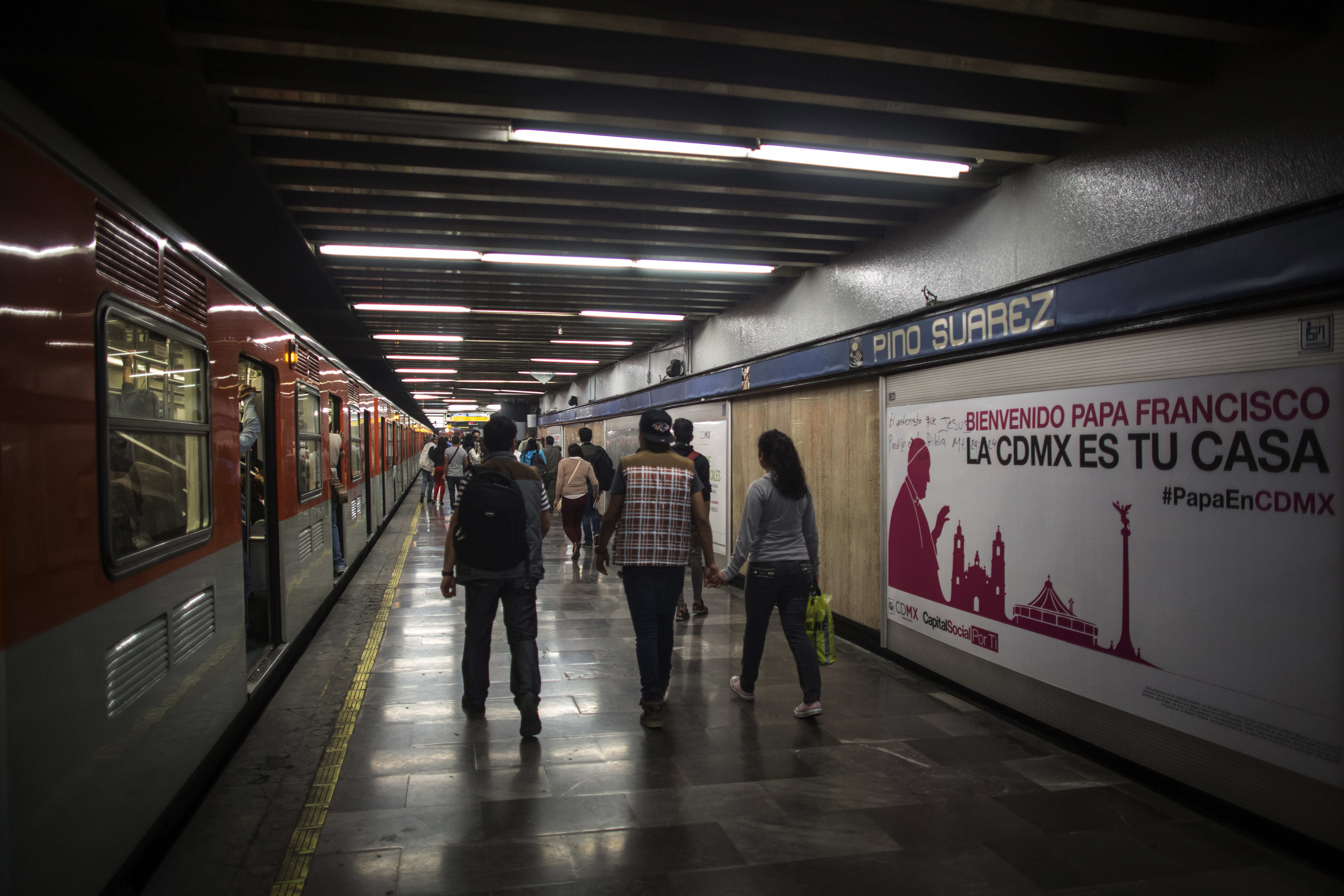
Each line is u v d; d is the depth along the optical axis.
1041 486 4.70
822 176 5.60
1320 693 3.15
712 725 4.85
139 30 3.46
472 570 4.68
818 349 7.65
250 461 6.11
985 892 3.00
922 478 5.97
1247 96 3.67
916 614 6.05
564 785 3.94
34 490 2.23
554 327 12.52
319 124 4.50
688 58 4.05
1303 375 3.23
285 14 3.59
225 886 2.97
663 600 4.86
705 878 3.08
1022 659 4.85
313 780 3.97
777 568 5.03
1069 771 4.18
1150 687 3.94
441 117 4.55
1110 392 4.20
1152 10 3.29
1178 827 3.54
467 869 3.12
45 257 2.35
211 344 3.99
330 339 16.80
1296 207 3.25
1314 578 3.18
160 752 3.14
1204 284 3.64
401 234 7.23
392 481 19.64
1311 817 3.21
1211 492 3.62
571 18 3.46
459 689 5.54
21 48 3.60
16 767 2.08
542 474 17.16
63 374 2.43
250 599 5.92
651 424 4.91
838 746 4.51
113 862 2.68
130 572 2.84
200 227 8.01
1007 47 3.79
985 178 5.41
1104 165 4.53
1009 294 5.16
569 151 4.87
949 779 4.06
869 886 3.04
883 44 3.68
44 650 2.24
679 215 6.57
